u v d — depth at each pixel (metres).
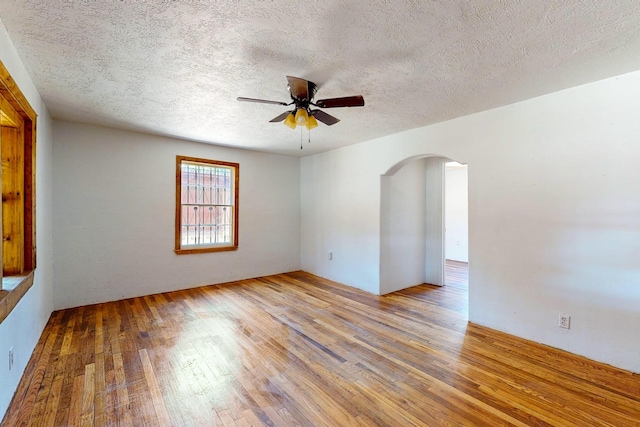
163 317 3.48
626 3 1.56
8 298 1.73
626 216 2.39
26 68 2.31
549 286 2.78
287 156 5.93
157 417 1.83
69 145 3.74
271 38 1.93
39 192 2.82
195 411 1.88
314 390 2.11
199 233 4.92
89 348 2.69
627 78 2.37
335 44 1.99
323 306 3.92
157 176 4.42
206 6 1.62
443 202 5.12
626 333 2.39
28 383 2.14
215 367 2.40
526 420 1.82
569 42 1.94
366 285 4.67
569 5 1.58
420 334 3.05
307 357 2.58
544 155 2.81
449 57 2.15
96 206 3.94
